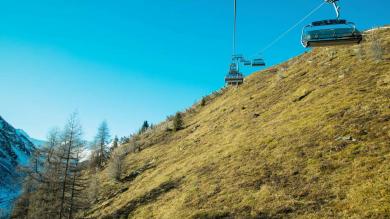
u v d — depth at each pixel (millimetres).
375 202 20562
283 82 61625
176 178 41781
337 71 50156
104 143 92938
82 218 46281
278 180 28422
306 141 32938
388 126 29047
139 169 61406
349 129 31234
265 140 38406
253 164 33719
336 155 28141
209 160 41781
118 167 62750
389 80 38375
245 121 52469
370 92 37594
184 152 56094
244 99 67688
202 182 35188
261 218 23656
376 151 26359
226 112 66562
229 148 42656
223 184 32312
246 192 28594
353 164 25922
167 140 76938
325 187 24562
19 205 57750
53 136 67062
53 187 50375
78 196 49875
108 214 41469
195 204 30391
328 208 21922
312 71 57375
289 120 41250
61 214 45656
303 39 15375
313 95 45812
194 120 82875
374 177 23172
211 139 54094
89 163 89562
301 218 21891
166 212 32344
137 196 43000
